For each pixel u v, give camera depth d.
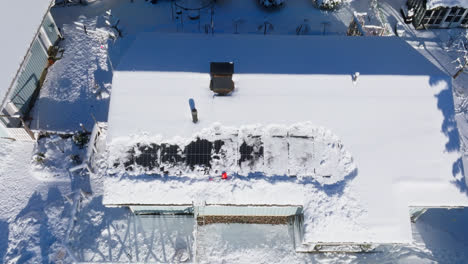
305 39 23.89
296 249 20.61
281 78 20.53
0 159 23.66
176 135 19.20
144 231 21.09
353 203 17.83
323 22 32.06
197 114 19.53
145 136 19.19
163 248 20.58
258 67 21.28
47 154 23.83
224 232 21.28
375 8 32.91
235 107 19.75
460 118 26.91
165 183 18.23
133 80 20.39
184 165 18.62
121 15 32.53
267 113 19.66
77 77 27.73
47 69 28.12
